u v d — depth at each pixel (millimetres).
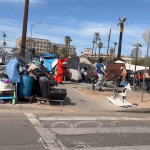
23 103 8031
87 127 5996
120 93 9258
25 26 15898
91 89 12602
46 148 4312
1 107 7375
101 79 12008
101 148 4500
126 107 8969
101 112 8070
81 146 4547
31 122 6066
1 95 7973
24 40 15922
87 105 8898
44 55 18125
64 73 15656
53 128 5680
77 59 15312
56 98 8234
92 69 18953
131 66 24109
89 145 4637
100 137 5215
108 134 5488
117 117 7531
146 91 13977
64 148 4379
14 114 6797
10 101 7812
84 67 18125
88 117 7199
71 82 14969
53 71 15289
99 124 6410
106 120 6965
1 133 4996
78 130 5656
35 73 8633
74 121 6543
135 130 6008
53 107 8055
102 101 9789
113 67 16125
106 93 11734
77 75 15047
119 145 4746
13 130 5262
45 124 5992
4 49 14844
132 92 13141
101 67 11914
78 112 7750
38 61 15836
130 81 16422
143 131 5957
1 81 7895
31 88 8203
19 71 8352
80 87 12859
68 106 8461
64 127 5848
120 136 5395
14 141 4570
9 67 7805
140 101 10344
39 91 8438
